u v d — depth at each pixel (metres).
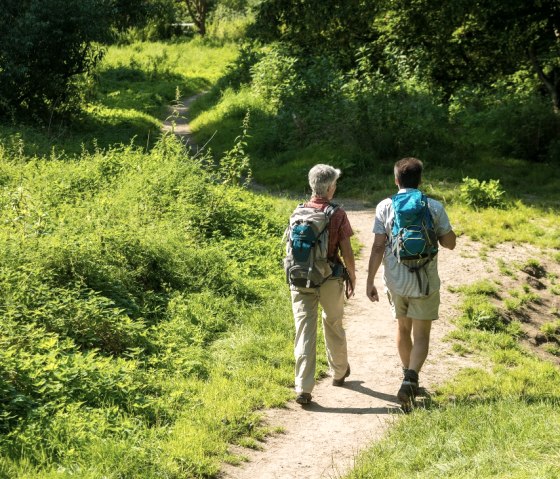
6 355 5.54
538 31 21.41
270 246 10.68
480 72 24.25
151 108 30.72
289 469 5.05
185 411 5.70
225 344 7.31
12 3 21.44
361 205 14.98
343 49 25.06
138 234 8.93
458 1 21.03
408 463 4.80
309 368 6.07
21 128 19.42
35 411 5.07
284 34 26.41
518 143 18.58
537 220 13.30
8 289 6.89
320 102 20.27
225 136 23.41
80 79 24.72
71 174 12.37
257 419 5.75
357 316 8.67
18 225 8.64
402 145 18.12
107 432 5.11
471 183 14.12
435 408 5.80
